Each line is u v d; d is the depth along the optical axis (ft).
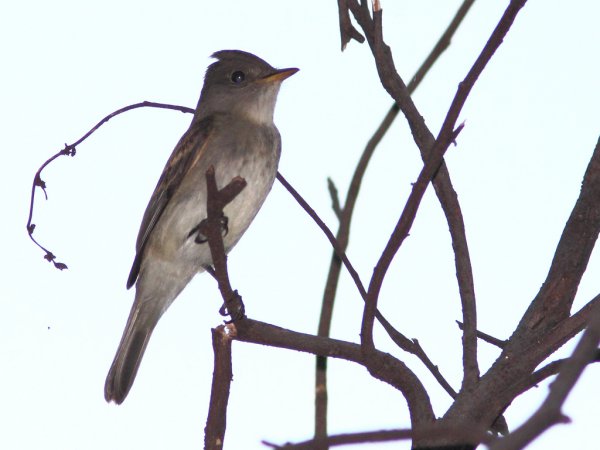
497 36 20.10
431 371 25.27
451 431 12.59
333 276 29.76
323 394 27.25
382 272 21.65
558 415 10.05
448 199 25.31
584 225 24.84
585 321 22.39
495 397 22.38
